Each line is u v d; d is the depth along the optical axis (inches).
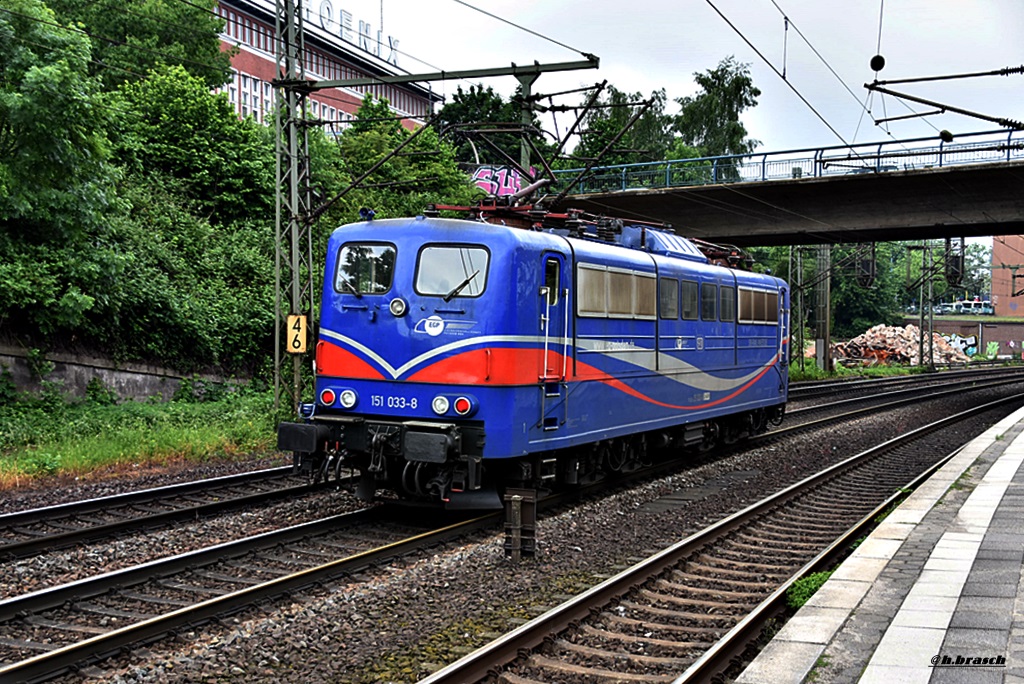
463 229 436.1
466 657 245.4
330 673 255.0
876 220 1277.1
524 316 433.4
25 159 652.1
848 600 279.6
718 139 2086.6
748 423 778.2
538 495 489.1
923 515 408.8
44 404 701.3
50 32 671.1
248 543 378.3
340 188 1210.6
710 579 358.6
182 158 1040.2
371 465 431.8
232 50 1488.7
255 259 994.7
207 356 888.9
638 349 547.5
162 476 559.2
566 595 332.8
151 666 253.0
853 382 1608.0
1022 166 1045.2
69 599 306.2
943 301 4950.8
